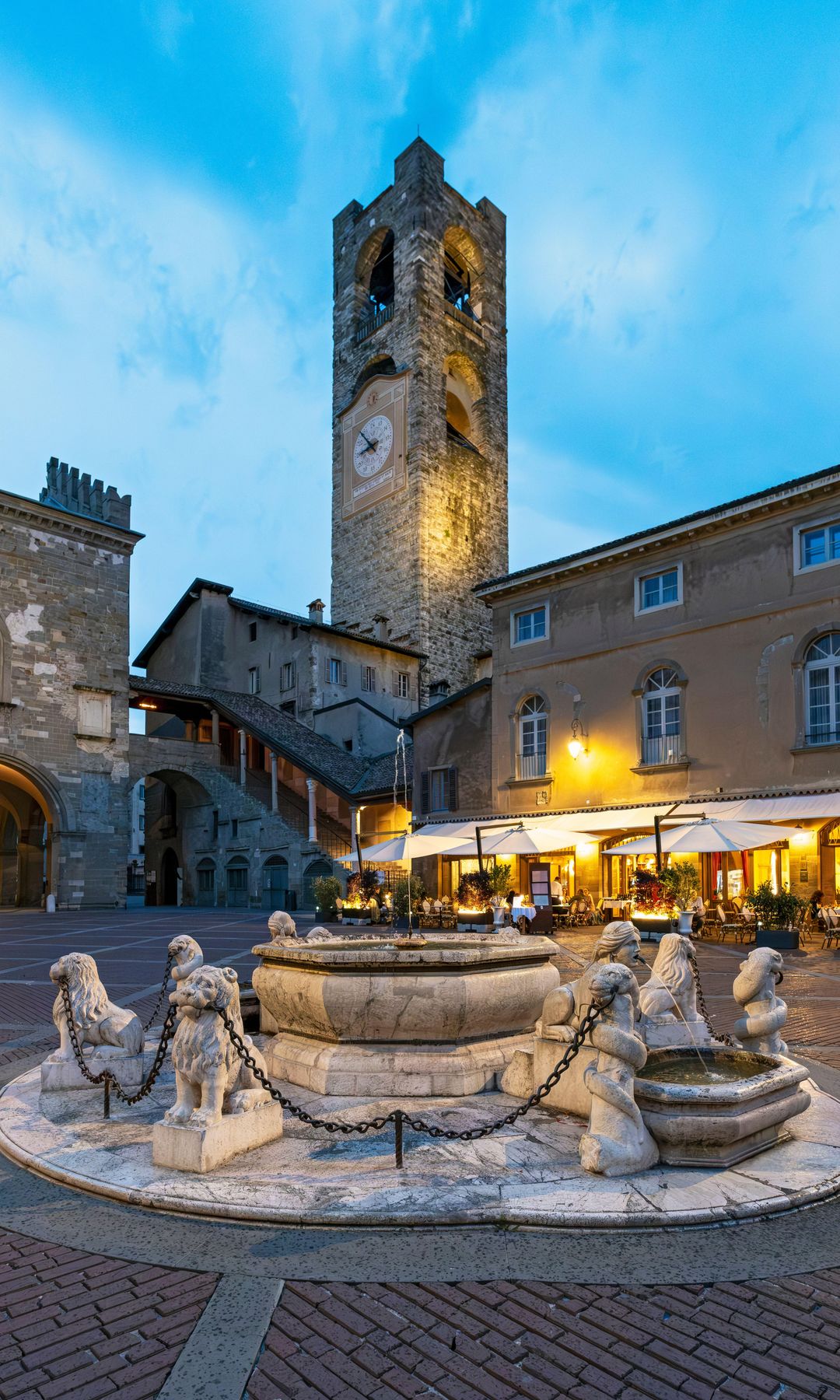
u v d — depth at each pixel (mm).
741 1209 4617
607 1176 5059
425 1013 6809
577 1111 6309
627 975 5367
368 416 52312
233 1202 4715
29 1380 3266
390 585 49500
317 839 36219
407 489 49125
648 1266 4105
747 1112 5293
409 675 47750
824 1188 4906
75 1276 4086
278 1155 5531
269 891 37719
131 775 39375
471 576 50812
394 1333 3555
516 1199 4734
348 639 44781
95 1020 7441
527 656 28969
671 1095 5246
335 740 41594
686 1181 5000
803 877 21375
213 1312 3727
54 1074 7211
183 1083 5527
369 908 27031
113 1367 3342
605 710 26625
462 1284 3945
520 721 29312
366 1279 3996
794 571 22672
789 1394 3137
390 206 53000
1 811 42562
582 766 27062
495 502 53469
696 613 24609
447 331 51812
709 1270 4066
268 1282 3982
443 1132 5293
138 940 21828
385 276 58375
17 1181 5359
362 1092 6746
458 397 55000
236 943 20547
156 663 54062
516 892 26734
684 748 24422
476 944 8164
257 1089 5852
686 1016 7816
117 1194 4953
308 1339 3521
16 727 35156
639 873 22094
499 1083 7066
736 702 23500
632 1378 3236
